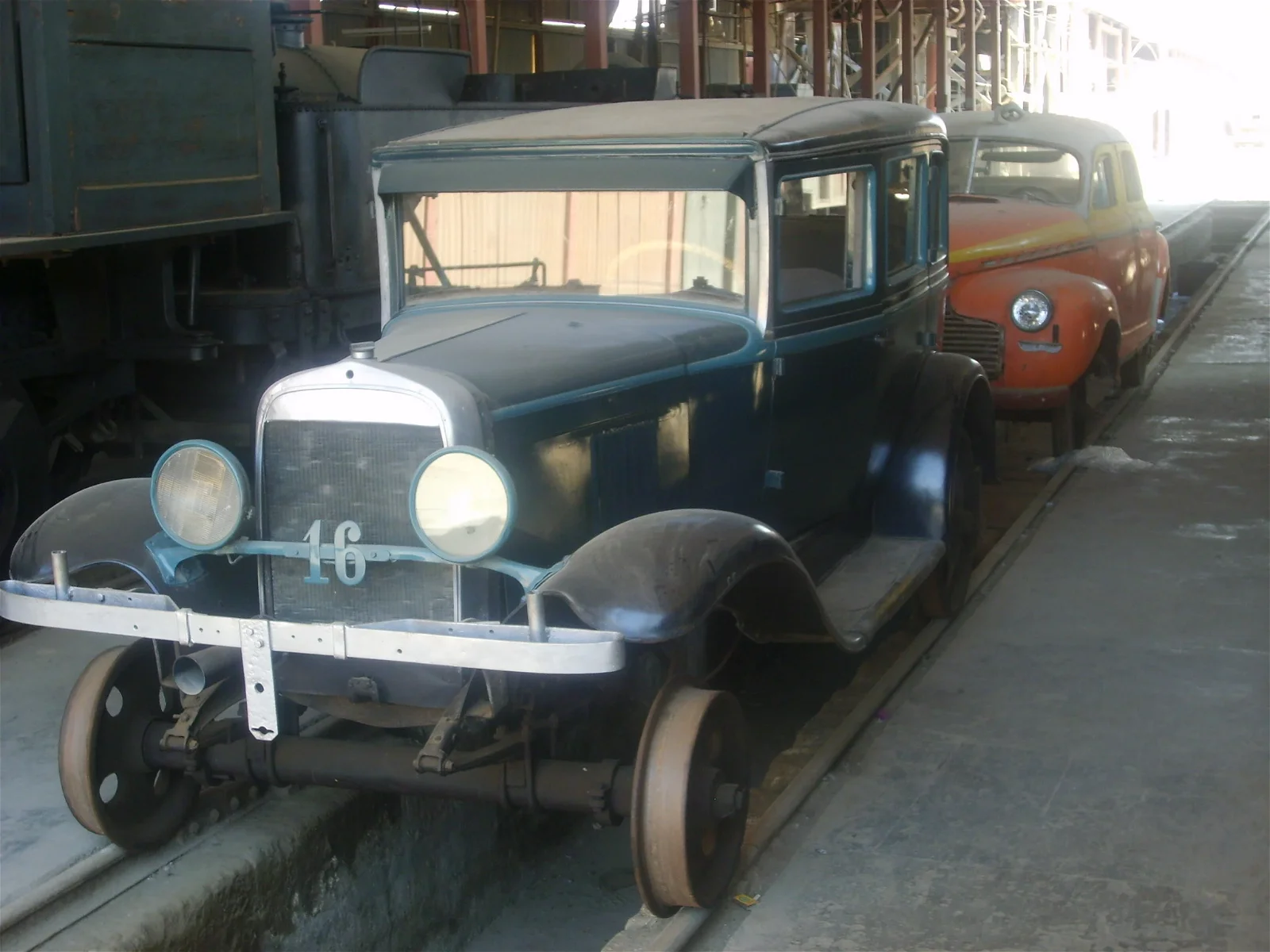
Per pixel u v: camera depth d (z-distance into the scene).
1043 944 2.94
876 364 4.64
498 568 2.92
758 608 3.49
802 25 21.84
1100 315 7.04
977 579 5.41
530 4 16.84
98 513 3.29
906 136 4.64
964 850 3.36
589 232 3.95
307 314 6.25
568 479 3.28
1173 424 8.13
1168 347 10.62
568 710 3.34
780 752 4.34
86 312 5.58
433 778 3.17
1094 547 5.80
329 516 3.07
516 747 3.13
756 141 3.73
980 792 3.66
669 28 18.98
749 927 3.07
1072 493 6.70
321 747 3.27
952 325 7.03
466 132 4.12
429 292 4.14
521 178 3.93
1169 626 4.84
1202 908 3.06
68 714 3.28
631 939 3.05
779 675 5.04
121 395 5.89
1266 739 3.90
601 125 4.00
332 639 2.88
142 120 5.35
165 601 3.06
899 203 4.75
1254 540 5.80
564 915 4.18
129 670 3.38
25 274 5.31
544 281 4.02
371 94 6.87
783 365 4.02
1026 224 7.46
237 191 5.89
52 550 3.21
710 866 3.10
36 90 4.86
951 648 4.72
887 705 4.25
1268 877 3.18
